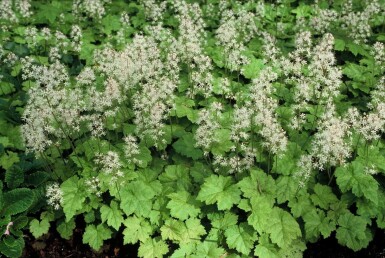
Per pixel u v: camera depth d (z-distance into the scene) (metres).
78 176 0.90
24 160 0.93
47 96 0.87
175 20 1.50
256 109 0.87
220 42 1.25
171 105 1.04
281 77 1.12
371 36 1.38
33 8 1.67
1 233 0.79
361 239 0.78
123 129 0.99
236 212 0.82
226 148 0.93
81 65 1.27
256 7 1.44
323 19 1.36
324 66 0.94
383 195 0.83
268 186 0.82
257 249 0.76
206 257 0.75
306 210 0.81
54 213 0.87
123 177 0.85
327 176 0.89
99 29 1.47
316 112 1.00
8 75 1.22
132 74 1.02
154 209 0.83
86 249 0.87
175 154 0.95
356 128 0.87
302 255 0.79
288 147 0.91
